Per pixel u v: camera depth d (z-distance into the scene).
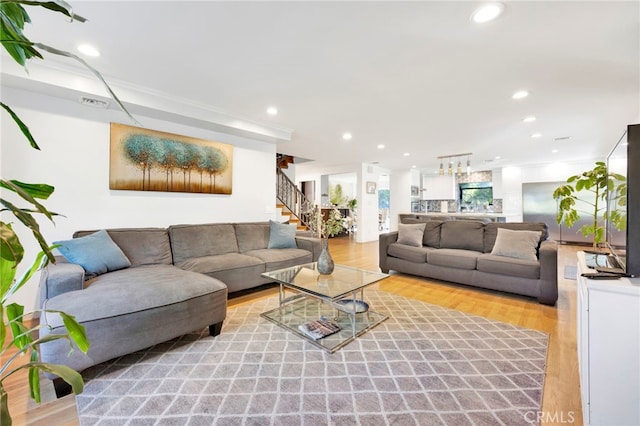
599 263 1.81
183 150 3.70
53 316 1.65
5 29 0.75
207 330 2.43
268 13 1.82
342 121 4.08
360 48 2.22
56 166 2.84
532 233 3.39
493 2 1.71
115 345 1.82
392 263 4.25
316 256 3.98
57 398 1.60
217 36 2.07
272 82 2.83
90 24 1.94
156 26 1.96
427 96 3.15
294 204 7.30
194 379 1.77
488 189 9.02
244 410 1.50
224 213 4.23
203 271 2.93
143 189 3.37
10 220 2.62
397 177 9.44
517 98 3.20
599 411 1.27
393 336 2.32
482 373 1.82
